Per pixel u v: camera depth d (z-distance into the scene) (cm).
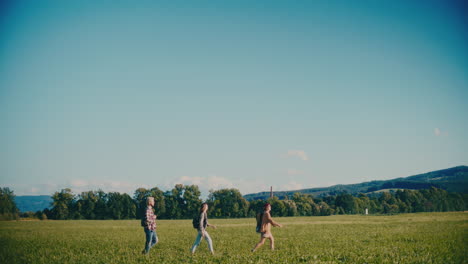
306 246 1797
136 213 12075
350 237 2308
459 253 1484
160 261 1351
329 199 14675
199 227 1555
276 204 12512
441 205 13225
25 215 10744
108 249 1808
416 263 1262
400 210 13400
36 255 1608
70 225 5734
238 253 1536
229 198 12781
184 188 12525
